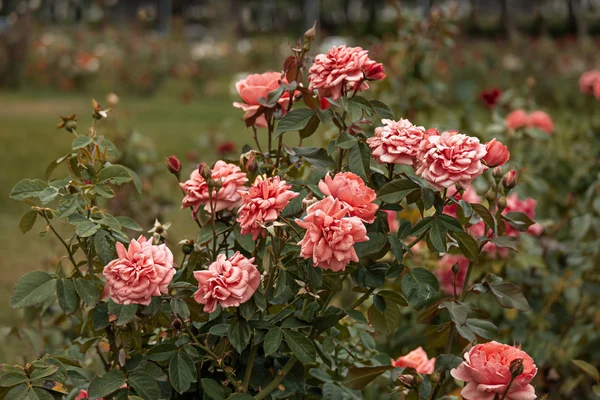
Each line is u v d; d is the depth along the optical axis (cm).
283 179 168
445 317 252
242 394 150
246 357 164
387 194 152
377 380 233
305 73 175
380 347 274
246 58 1558
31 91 1294
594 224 279
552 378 260
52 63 1323
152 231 176
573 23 2503
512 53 1257
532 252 255
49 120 973
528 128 333
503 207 174
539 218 325
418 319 171
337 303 310
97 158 172
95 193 165
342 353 193
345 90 160
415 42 367
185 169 446
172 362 149
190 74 1366
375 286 156
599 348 254
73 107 1111
